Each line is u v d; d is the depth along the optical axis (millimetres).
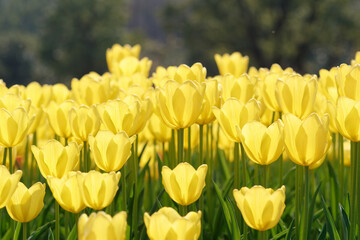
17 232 1372
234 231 1327
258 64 33312
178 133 1435
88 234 908
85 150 1501
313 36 30922
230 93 1602
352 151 1364
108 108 1355
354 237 1346
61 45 39344
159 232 970
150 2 75625
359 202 1322
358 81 1324
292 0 31250
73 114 1467
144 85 2025
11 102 1483
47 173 1278
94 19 39438
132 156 1558
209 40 33250
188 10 33844
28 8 72188
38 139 2414
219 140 2350
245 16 32438
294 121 1148
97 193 1112
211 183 1836
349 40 31859
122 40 40062
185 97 1326
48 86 2029
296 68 32812
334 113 1347
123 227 926
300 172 1469
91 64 39781
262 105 1646
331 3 30891
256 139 1249
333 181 1827
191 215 1003
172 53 49062
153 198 1951
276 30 32125
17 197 1197
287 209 1785
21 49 44969
